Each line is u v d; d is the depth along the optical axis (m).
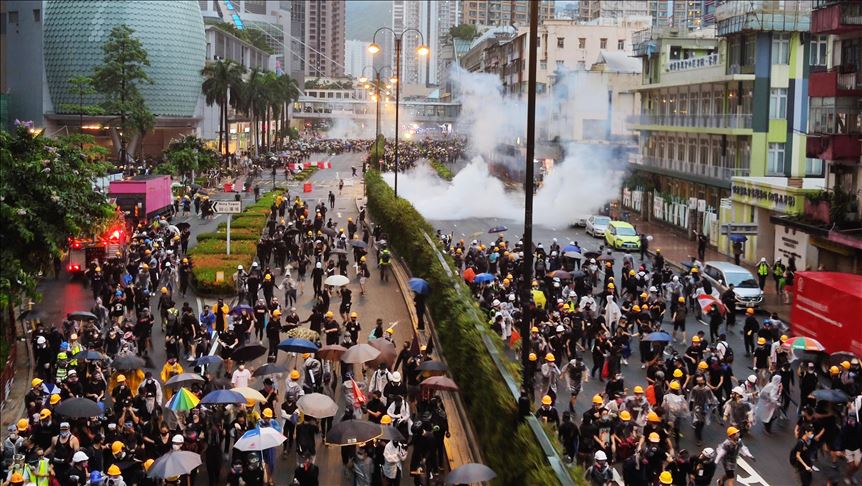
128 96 108.50
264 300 37.91
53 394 20.59
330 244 48.09
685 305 34.22
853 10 40.59
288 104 184.88
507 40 120.31
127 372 24.14
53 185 28.91
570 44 105.88
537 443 16.00
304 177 103.50
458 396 24.28
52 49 125.19
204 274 40.66
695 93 66.56
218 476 19.56
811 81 44.19
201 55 139.00
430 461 19.25
